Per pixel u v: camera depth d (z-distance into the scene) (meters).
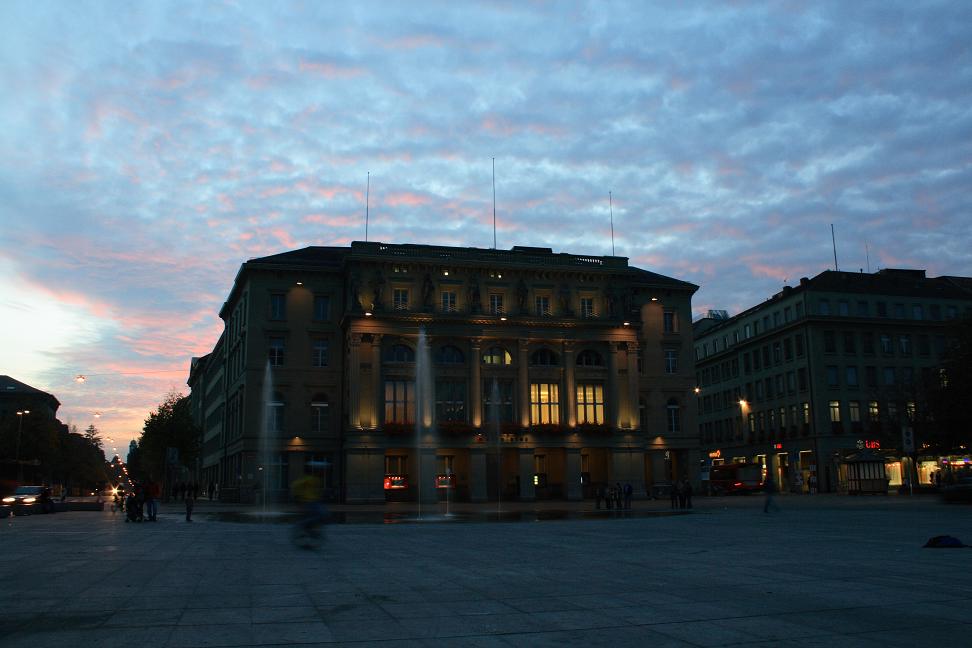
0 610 11.76
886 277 96.88
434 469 69.56
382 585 14.52
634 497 73.94
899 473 84.75
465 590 13.82
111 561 18.89
